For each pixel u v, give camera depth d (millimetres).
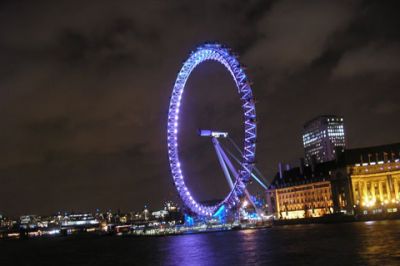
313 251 100312
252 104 189125
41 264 130000
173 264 98562
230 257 102688
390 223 187000
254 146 190125
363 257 83375
